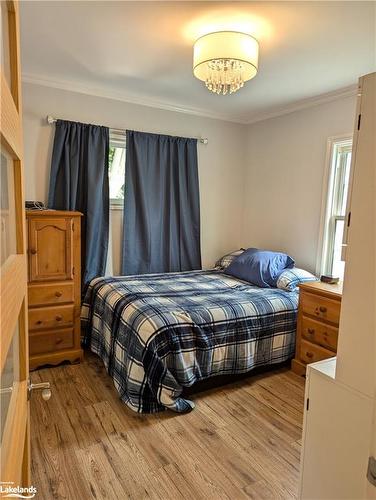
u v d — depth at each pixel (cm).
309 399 126
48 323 271
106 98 328
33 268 262
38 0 181
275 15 190
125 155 341
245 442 191
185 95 329
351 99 302
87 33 216
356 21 194
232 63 205
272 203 385
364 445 107
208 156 394
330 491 119
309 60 245
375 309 103
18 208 80
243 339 249
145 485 160
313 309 259
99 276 330
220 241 414
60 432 194
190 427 203
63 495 153
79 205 320
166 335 218
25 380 87
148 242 354
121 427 201
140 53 243
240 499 154
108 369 253
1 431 60
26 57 253
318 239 335
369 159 105
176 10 188
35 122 301
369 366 105
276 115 373
